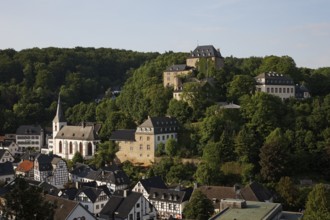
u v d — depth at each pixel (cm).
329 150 15600
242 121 18162
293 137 16600
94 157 19838
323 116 17462
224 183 15550
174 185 15212
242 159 15962
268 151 15138
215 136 17500
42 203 6325
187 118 19675
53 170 17675
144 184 14438
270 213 9781
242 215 9644
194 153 17725
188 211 11344
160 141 18525
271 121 17375
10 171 17962
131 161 18912
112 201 12431
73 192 13688
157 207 13725
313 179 15438
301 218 9662
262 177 15250
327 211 8931
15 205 5953
